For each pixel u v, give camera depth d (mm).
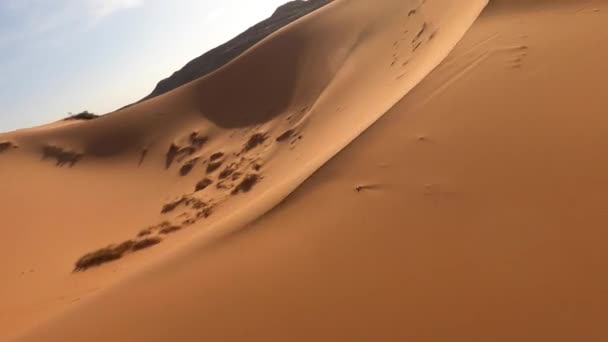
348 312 3859
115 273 14359
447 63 7883
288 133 21328
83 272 16156
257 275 4742
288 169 14891
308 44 31219
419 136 6211
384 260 4328
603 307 3211
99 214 24922
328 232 5043
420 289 3855
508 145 5371
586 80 6078
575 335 3078
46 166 33844
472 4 12617
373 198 5359
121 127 35219
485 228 4305
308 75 28781
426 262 4133
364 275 4223
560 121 5461
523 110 5902
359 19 28484
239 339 3977
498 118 5934
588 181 4449
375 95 13867
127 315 5086
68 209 25969
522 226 4188
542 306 3355
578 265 3611
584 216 4070
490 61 7383
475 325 3367
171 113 34688
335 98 20156
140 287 5801
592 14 8000
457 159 5453
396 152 6043
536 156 5035
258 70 33062
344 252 4629
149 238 16688
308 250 4844
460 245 4195
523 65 6934
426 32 15789
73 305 7578
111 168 32188
